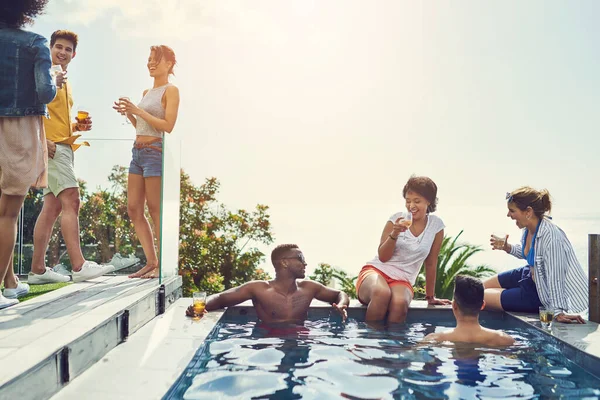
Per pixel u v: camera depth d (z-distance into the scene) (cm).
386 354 362
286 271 493
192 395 282
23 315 360
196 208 1102
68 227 539
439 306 528
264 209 1132
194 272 1055
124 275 568
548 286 471
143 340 385
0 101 371
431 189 515
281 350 374
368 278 512
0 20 384
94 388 282
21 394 238
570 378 317
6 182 375
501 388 296
